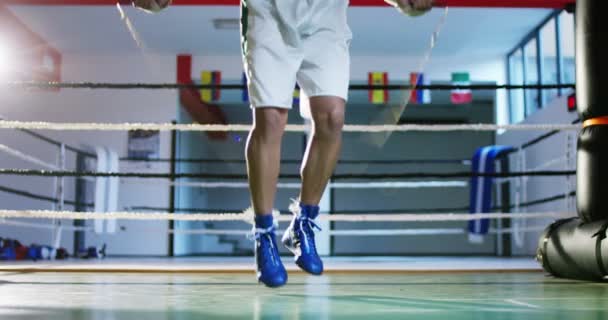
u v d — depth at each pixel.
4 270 3.00
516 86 3.06
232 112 8.96
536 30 7.01
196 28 7.18
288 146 10.09
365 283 2.30
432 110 9.91
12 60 7.01
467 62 8.09
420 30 7.19
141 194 7.84
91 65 8.06
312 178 1.79
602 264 2.12
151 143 7.92
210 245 9.76
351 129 3.15
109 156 5.68
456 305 1.52
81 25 7.14
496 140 8.13
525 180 5.91
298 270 2.97
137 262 4.70
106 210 5.67
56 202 5.57
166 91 8.02
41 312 1.37
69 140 7.86
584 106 2.38
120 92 8.04
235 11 6.65
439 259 5.78
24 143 7.71
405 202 9.93
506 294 1.84
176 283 2.31
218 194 9.96
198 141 9.33
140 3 1.77
